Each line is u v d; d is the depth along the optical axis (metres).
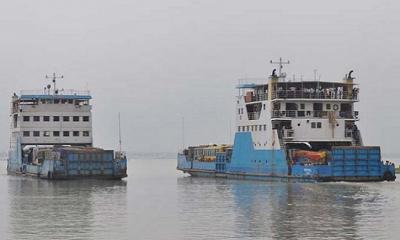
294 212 77.38
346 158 111.88
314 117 121.88
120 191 109.50
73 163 131.12
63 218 74.75
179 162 166.25
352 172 112.12
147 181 139.75
